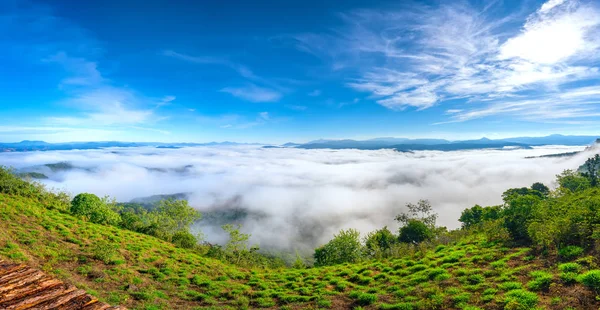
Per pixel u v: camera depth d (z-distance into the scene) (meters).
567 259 19.16
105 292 19.36
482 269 22.33
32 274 9.97
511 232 28.06
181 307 19.81
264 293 23.91
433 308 17.75
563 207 24.84
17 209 31.75
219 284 25.81
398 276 25.73
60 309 8.31
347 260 45.69
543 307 14.69
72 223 33.12
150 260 29.00
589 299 14.23
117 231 36.19
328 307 20.55
